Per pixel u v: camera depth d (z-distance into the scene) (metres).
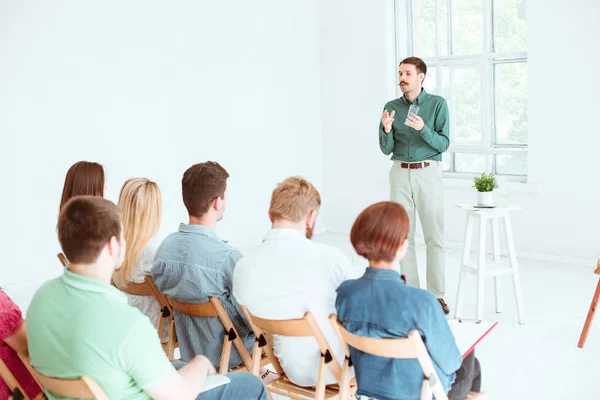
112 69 6.12
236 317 2.89
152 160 6.45
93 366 1.77
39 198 5.80
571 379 3.58
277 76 7.37
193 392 1.93
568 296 4.98
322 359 2.38
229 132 7.01
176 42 6.53
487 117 6.52
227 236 7.07
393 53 7.13
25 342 2.12
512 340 4.17
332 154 7.78
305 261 2.41
